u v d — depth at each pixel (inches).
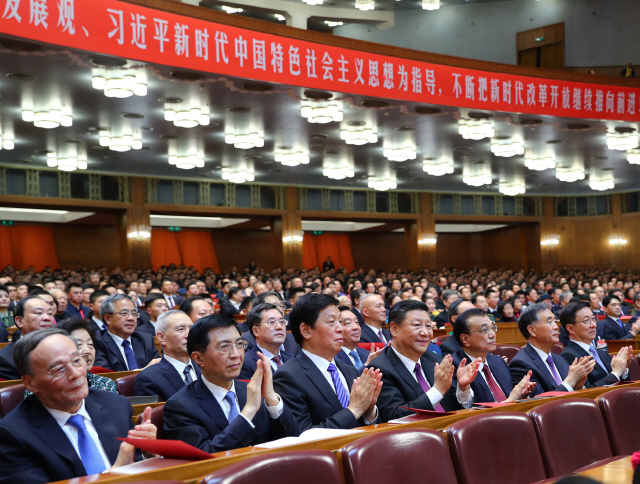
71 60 310.8
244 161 633.6
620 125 482.9
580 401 124.1
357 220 891.4
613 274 826.2
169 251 892.0
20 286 358.3
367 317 261.0
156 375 166.6
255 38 340.5
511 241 1035.9
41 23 271.4
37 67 323.9
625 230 965.2
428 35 762.2
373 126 479.5
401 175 745.6
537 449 111.1
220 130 488.1
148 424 106.4
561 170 698.2
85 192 698.8
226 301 299.4
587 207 991.0
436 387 139.9
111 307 225.6
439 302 452.1
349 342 203.8
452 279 727.1
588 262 985.5
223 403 130.6
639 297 411.8
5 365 187.9
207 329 128.9
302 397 140.6
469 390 159.8
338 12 666.2
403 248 1048.2
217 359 128.2
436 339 283.3
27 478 102.3
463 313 178.5
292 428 126.7
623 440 125.8
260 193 813.9
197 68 320.2
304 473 83.8
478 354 177.5
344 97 388.2
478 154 606.2
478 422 107.6
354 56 374.9
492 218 960.9
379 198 892.6
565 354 211.5
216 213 786.2
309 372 144.4
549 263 992.9
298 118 450.0
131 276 612.4
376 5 740.7
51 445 106.3
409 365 157.2
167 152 579.2
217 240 936.3
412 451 95.5
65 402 109.3
